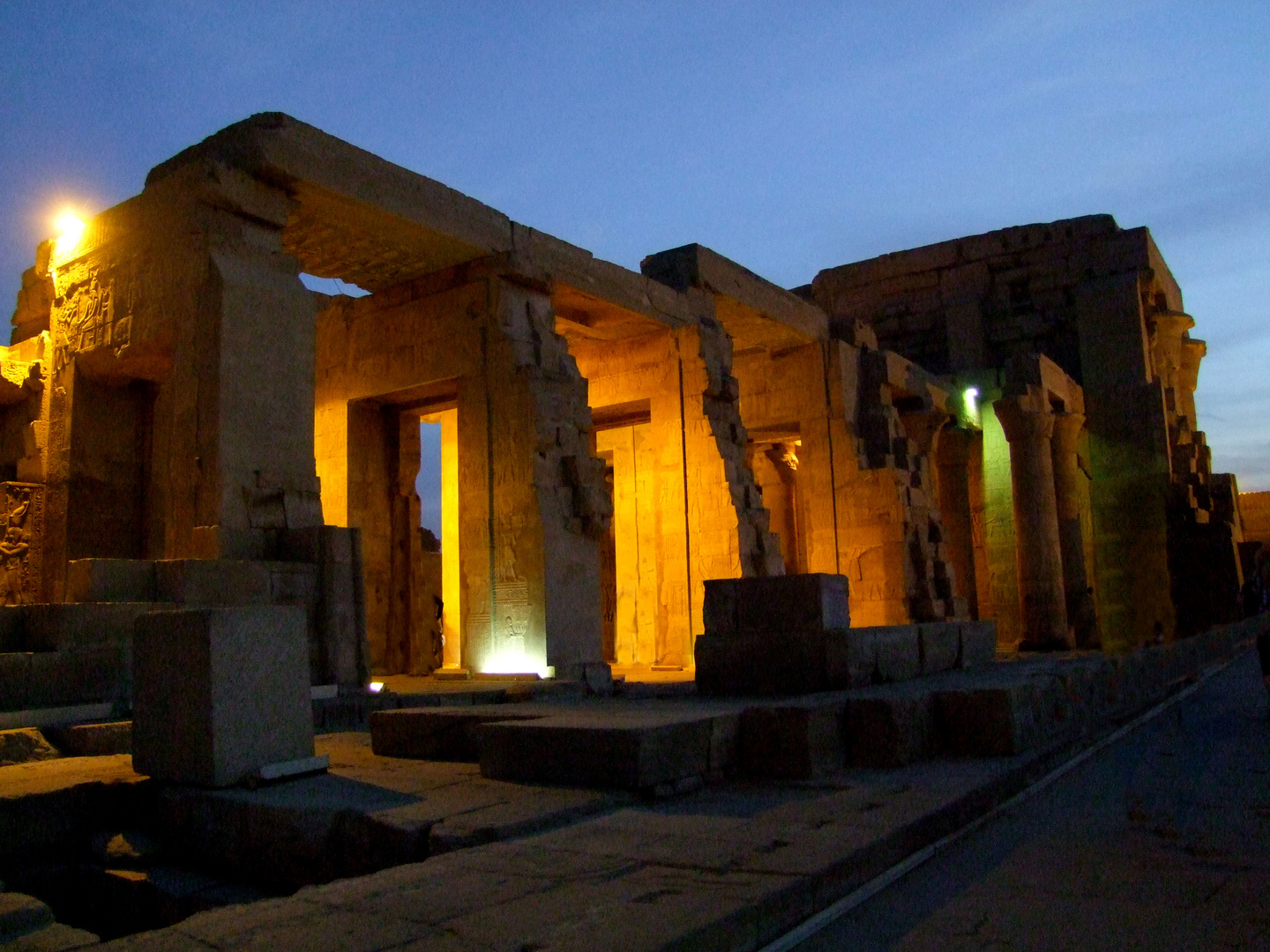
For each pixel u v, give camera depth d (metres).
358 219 13.16
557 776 5.84
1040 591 23.31
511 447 14.06
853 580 20.73
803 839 4.00
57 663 8.24
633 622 20.83
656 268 18.66
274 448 11.66
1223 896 3.62
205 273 11.47
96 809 5.98
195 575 9.92
